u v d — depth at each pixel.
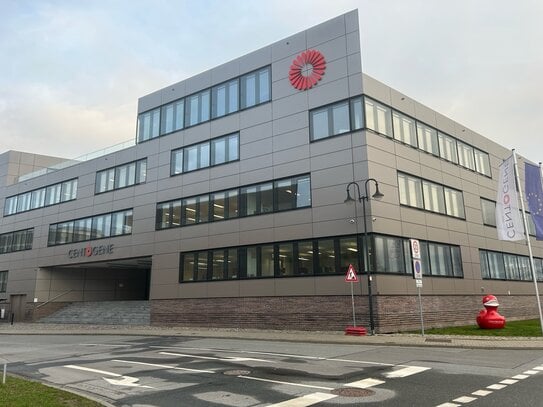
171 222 32.91
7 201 49.78
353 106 25.03
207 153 31.75
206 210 30.88
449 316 27.06
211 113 32.12
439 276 27.27
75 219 41.16
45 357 16.11
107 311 38.03
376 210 23.73
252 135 29.25
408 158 27.14
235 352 16.11
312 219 25.39
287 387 9.82
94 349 18.41
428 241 27.12
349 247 23.72
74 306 42.78
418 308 24.69
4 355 16.84
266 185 27.89
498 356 14.01
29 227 45.94
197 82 33.59
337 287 23.72
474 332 21.11
